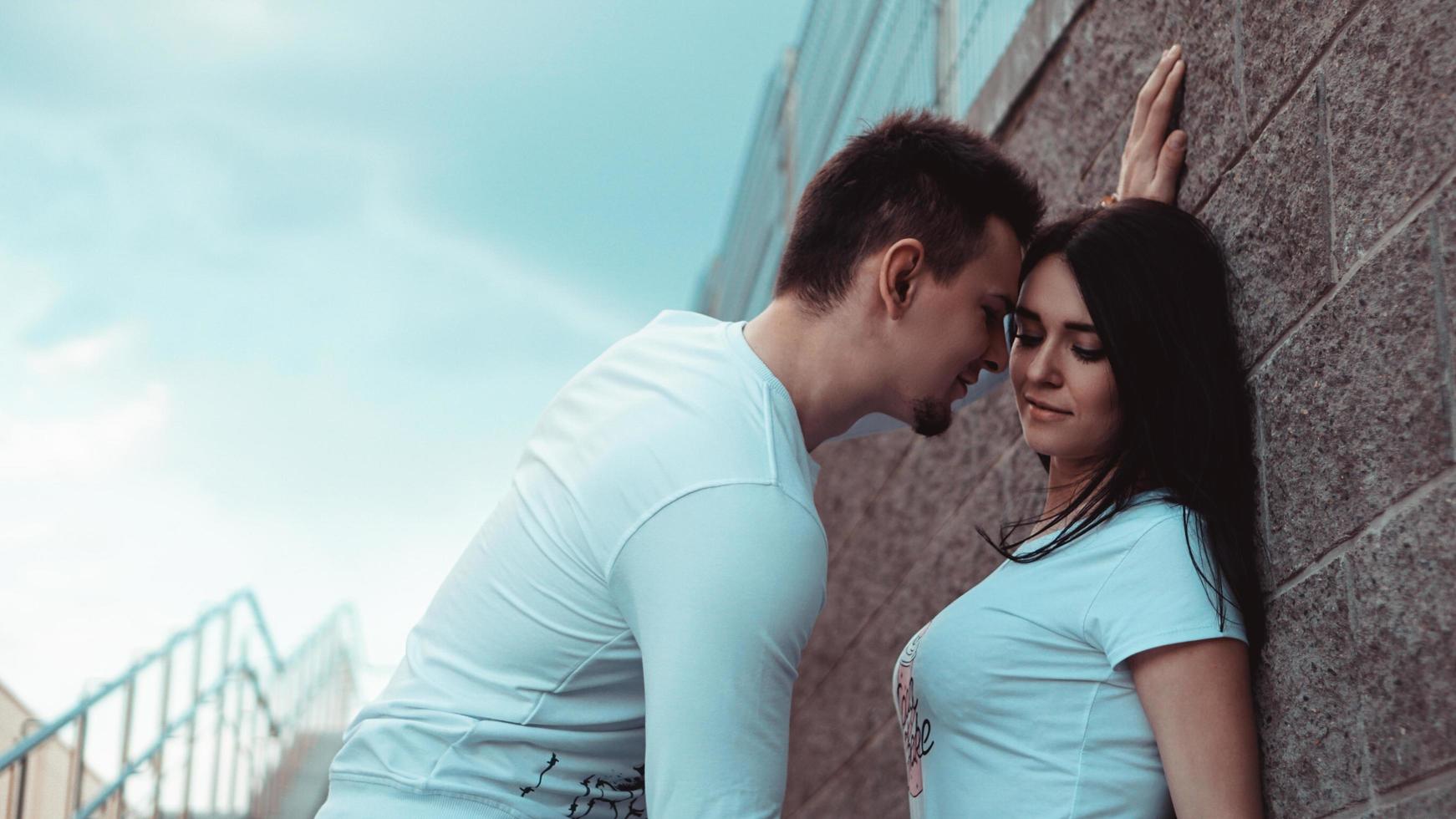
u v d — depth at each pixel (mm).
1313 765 1481
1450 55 1272
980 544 3420
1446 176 1266
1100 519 1663
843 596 5039
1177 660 1534
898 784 4035
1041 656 1633
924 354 1691
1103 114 2602
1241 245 1744
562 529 1574
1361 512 1398
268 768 6039
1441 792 1228
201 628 4734
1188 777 1508
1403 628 1303
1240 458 1678
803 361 1686
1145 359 1672
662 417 1549
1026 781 1623
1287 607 1560
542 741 1581
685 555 1448
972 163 1694
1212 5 1916
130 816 3941
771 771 1455
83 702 3600
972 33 4008
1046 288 1746
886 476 4578
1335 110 1498
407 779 1578
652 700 1429
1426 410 1283
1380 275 1378
